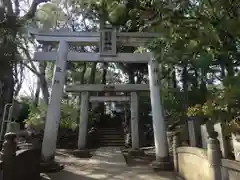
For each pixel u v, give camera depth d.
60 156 12.19
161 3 4.12
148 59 9.05
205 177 4.54
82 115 13.66
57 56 8.67
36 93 19.23
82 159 10.97
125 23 5.66
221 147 4.20
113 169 8.16
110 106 28.20
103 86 12.52
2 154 4.45
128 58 8.99
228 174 3.70
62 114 17.16
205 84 6.75
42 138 8.54
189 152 5.66
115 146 17.59
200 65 4.64
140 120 18.64
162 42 5.02
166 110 9.21
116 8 5.11
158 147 8.21
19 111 14.13
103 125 23.28
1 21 6.70
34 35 8.67
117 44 8.95
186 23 4.11
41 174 6.62
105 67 19.95
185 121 7.67
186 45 4.49
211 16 3.92
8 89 8.91
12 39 6.75
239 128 3.86
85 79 21.56
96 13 8.20
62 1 9.11
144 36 8.62
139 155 12.16
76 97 19.89
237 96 3.75
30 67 15.71
